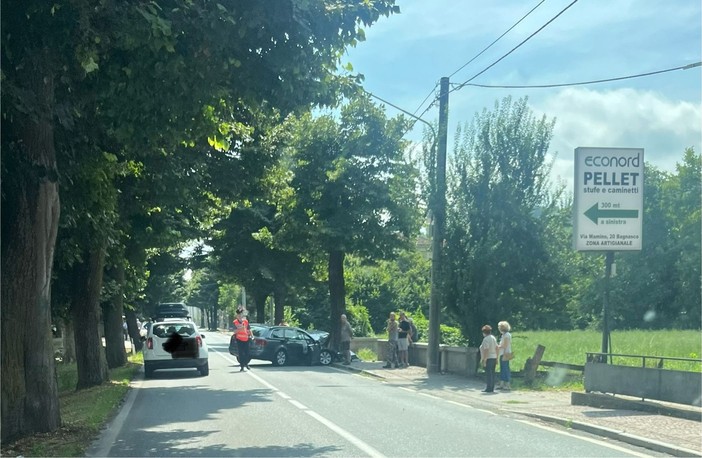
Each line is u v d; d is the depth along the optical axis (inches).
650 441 424.5
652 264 2327.8
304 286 2014.0
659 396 556.4
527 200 900.6
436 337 984.9
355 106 1282.0
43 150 429.1
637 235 684.1
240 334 1103.6
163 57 416.5
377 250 1294.3
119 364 1211.2
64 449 407.8
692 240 2279.8
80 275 847.1
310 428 502.6
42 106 419.2
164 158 724.0
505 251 885.2
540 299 906.1
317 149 1305.4
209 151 800.3
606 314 684.7
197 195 856.3
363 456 398.6
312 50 438.3
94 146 546.9
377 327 2381.9
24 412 443.5
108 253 874.1
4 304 435.2
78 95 469.1
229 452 412.5
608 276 688.4
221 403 660.7
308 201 1301.7
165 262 1740.9
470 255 902.4
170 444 440.5
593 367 624.7
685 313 2261.3
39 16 388.2
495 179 904.9
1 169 418.9
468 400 689.6
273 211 1899.6
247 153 848.9
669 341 1462.8
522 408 607.2
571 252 915.4
